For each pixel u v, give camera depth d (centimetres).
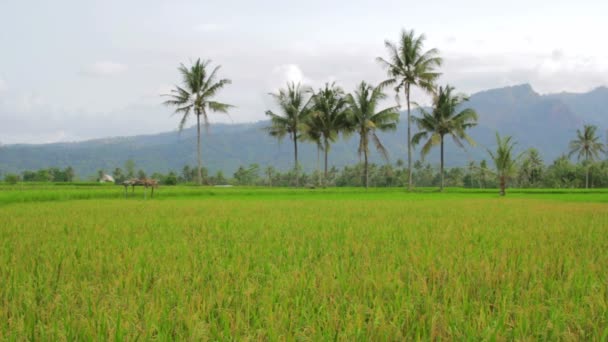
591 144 8512
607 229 1073
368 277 530
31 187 3609
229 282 538
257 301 461
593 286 494
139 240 881
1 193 2389
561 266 607
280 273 575
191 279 558
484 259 636
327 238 920
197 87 4828
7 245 826
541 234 963
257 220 1303
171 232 1023
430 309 427
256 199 2770
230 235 965
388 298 474
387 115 4644
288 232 1005
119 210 1706
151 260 659
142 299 461
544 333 372
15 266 611
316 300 459
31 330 380
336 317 399
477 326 391
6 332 378
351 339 366
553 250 744
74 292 493
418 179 11144
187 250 755
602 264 626
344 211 1673
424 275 567
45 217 1398
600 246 805
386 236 935
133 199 2684
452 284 507
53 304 440
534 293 479
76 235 965
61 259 671
